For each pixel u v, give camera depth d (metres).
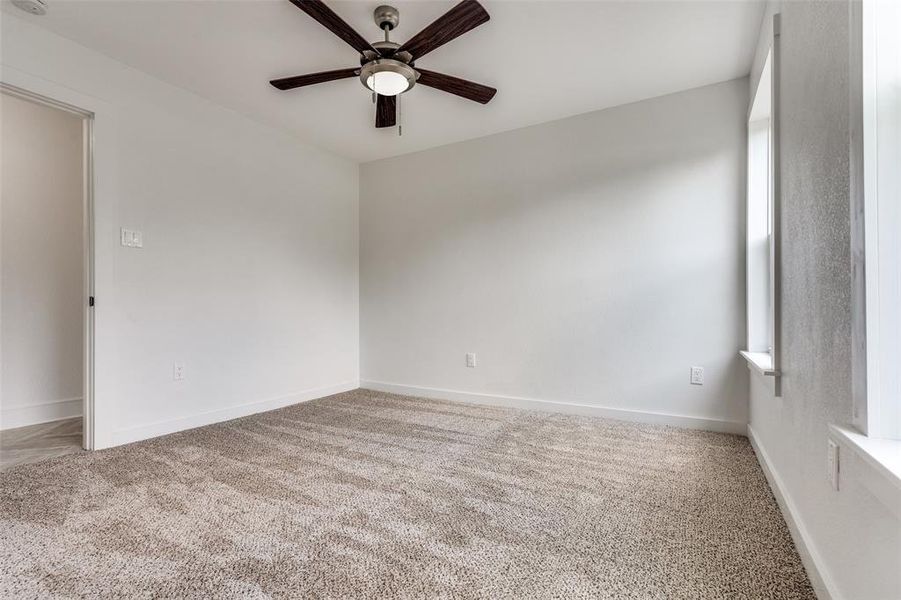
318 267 3.86
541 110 3.14
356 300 4.26
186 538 1.51
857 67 0.94
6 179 3.00
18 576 1.29
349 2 2.01
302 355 3.70
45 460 2.27
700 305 2.82
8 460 2.27
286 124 3.40
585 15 2.11
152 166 2.68
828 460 1.15
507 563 1.37
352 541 1.50
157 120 2.70
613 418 3.09
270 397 3.42
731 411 2.74
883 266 0.90
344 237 4.14
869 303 0.91
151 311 2.67
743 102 2.70
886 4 0.90
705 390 2.81
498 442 2.59
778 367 1.74
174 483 1.98
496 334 3.57
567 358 3.27
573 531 1.56
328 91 2.87
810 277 1.33
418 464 2.23
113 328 2.48
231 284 3.14
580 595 1.21
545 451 2.43
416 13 2.09
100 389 2.43
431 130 3.51
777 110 1.75
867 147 0.92
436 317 3.87
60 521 1.62
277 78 2.70
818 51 1.26
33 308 3.09
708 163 2.79
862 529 0.93
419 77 2.25
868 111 0.92
